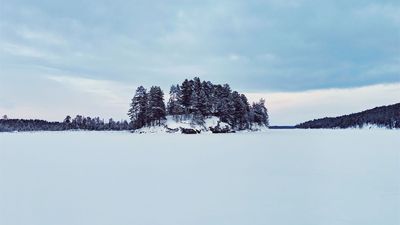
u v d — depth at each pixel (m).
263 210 9.97
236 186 13.66
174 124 96.69
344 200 11.18
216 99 105.81
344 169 18.62
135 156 26.14
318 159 23.89
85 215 9.48
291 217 9.25
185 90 101.25
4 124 151.50
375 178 15.51
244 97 119.00
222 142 46.28
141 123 102.88
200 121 97.38
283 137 63.72
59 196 11.87
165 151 31.16
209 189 13.07
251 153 28.89
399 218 9.10
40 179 15.42
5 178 15.75
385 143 42.78
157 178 15.64
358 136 68.56
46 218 9.23
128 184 14.13
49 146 38.19
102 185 13.95
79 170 18.34
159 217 9.27
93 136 74.06
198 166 20.08
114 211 9.89
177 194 12.18
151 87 100.25
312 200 11.21
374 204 10.59
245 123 115.06
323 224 8.64
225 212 9.76
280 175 16.52
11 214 9.62
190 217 9.27
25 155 27.16
